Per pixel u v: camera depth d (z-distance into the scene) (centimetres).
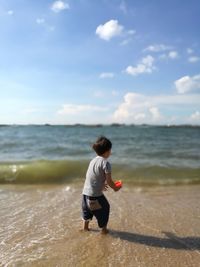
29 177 845
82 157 1264
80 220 501
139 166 961
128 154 1424
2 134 3534
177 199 644
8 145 1872
